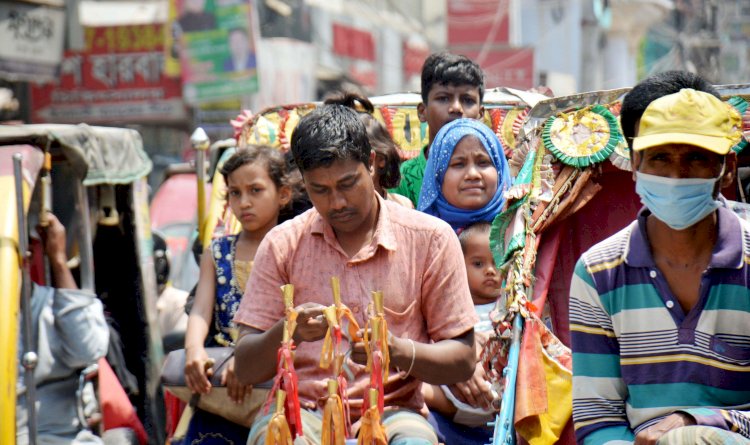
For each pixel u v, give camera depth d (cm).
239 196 902
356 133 668
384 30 4566
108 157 1115
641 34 6316
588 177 796
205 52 3378
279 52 3675
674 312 606
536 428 718
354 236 705
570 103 822
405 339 667
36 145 955
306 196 923
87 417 948
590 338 629
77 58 3438
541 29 5309
